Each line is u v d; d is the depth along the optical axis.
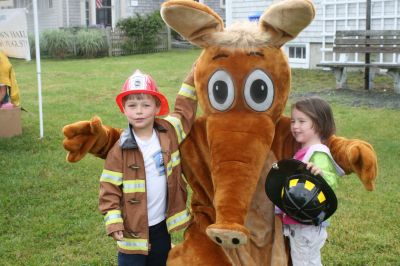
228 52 2.92
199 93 3.04
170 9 2.86
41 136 8.49
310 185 2.93
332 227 4.91
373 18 13.95
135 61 20.12
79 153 2.99
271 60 2.92
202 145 3.18
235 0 16.62
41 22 29.64
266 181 3.00
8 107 8.54
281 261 3.07
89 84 14.13
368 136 8.09
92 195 5.91
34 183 6.29
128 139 3.05
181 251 3.17
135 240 3.07
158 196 3.12
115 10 29.81
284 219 3.12
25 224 5.11
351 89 12.18
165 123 3.17
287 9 2.77
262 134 2.92
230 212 2.76
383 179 6.21
